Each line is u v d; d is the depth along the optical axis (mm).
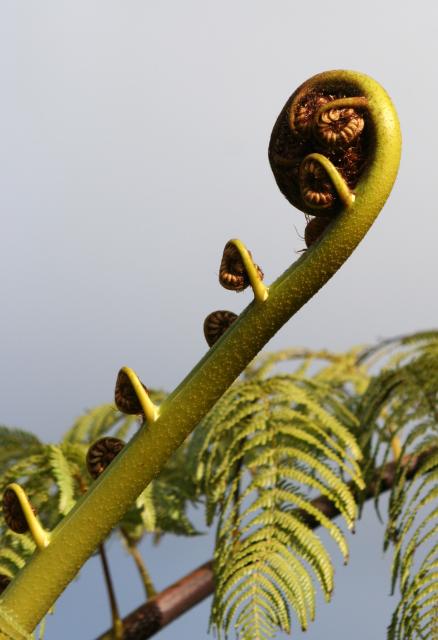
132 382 918
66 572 921
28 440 1668
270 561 1292
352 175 901
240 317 914
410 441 1422
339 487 1378
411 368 1523
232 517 1359
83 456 1555
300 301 904
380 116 891
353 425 1546
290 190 934
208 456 1602
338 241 895
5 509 923
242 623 1253
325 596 1286
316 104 918
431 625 1207
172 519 1722
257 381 1540
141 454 922
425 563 1241
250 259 898
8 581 971
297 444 1444
